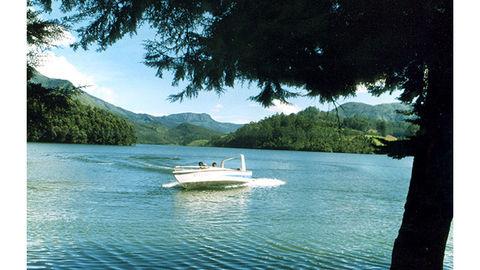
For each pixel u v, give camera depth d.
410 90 4.33
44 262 10.85
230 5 4.12
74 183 32.50
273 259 11.84
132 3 4.38
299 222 18.66
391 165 90.81
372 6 3.58
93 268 10.46
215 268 10.77
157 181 36.09
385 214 22.03
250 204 24.42
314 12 3.83
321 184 39.25
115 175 40.88
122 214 19.59
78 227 15.95
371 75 4.24
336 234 15.96
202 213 20.64
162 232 15.44
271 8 3.88
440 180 4.34
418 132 4.45
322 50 4.29
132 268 10.55
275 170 58.28
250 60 4.23
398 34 3.54
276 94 4.85
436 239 4.59
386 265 11.51
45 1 4.59
